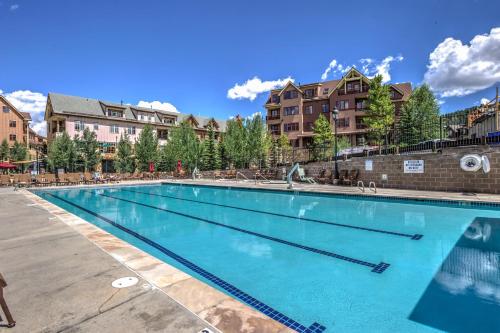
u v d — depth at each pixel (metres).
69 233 6.00
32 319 2.54
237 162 31.80
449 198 10.02
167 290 3.10
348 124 38.47
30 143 54.44
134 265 3.94
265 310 3.48
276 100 45.06
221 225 8.56
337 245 6.16
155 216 10.29
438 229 7.18
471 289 3.89
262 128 30.69
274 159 25.70
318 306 3.54
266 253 5.78
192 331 2.30
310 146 21.89
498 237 6.38
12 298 2.97
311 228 7.79
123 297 2.94
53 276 3.56
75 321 2.49
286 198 13.70
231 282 4.37
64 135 29.16
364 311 3.38
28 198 13.04
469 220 8.02
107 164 37.84
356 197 12.20
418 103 28.88
